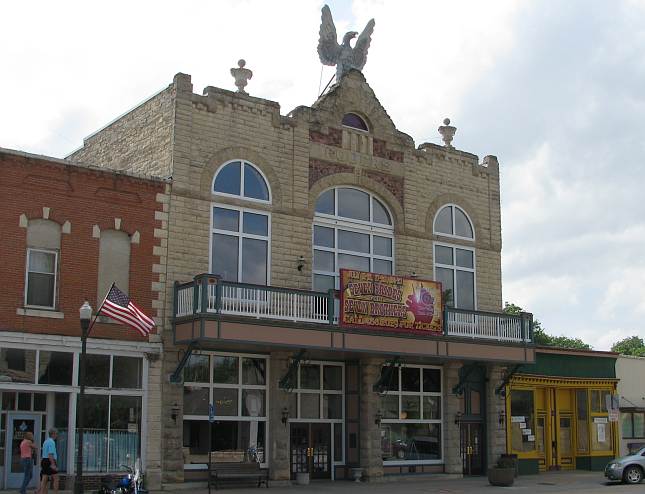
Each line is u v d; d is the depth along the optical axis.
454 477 31.16
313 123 29.81
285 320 25.80
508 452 33.41
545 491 26.55
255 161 28.17
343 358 29.53
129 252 25.30
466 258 33.62
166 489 24.62
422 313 28.94
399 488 26.81
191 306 24.89
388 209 31.64
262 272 27.81
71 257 24.25
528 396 35.06
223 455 26.30
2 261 23.09
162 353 25.28
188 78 27.06
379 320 27.78
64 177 24.39
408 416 30.88
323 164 29.84
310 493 24.50
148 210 25.72
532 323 32.66
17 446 23.25
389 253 31.44
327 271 29.58
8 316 22.98
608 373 37.59
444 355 29.45
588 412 36.53
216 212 27.12
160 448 24.88
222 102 27.69
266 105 28.72
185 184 26.48
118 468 24.11
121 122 29.94
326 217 29.84
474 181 34.50
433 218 32.72
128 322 22.48
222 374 26.72
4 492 22.38
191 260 26.27
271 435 27.19
